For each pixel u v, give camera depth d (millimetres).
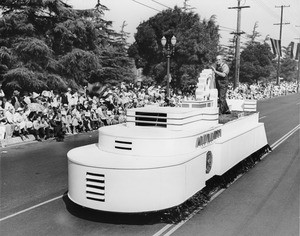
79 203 6781
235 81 38312
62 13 23484
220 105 12305
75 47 24578
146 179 6426
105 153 7387
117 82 31344
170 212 6910
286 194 8836
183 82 34438
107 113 19234
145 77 39125
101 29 36125
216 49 39250
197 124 9008
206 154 8156
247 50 52312
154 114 8289
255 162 12398
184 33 34906
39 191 8836
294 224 6938
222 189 9266
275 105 36969
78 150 7660
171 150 7262
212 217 7246
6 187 9125
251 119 12680
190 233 6426
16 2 22625
